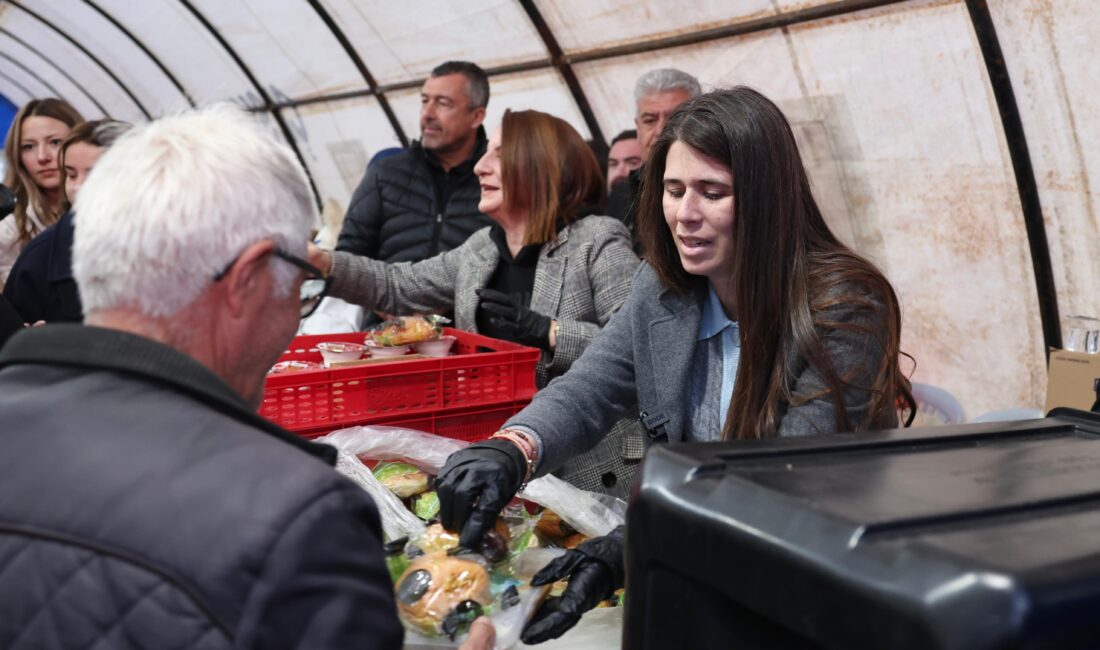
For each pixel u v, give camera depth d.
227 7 7.27
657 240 1.75
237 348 1.03
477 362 2.29
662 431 1.79
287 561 0.85
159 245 0.95
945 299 3.84
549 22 5.02
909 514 0.79
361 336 2.78
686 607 0.93
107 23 9.21
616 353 1.84
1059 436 1.17
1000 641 0.66
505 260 2.70
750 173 1.53
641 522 0.96
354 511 0.92
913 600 0.70
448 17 5.57
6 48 11.86
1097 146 3.09
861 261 1.59
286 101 8.28
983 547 0.73
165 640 0.84
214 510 0.87
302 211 1.07
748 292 1.57
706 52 4.39
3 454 0.94
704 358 1.80
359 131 7.75
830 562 0.76
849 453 1.04
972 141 3.47
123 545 0.87
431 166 3.94
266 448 0.94
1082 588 0.68
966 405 3.90
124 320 0.99
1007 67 3.22
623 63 4.91
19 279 2.53
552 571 1.35
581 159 2.62
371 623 0.90
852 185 4.05
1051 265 3.41
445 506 1.43
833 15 3.64
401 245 3.96
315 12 6.54
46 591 0.88
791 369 1.58
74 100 12.56
